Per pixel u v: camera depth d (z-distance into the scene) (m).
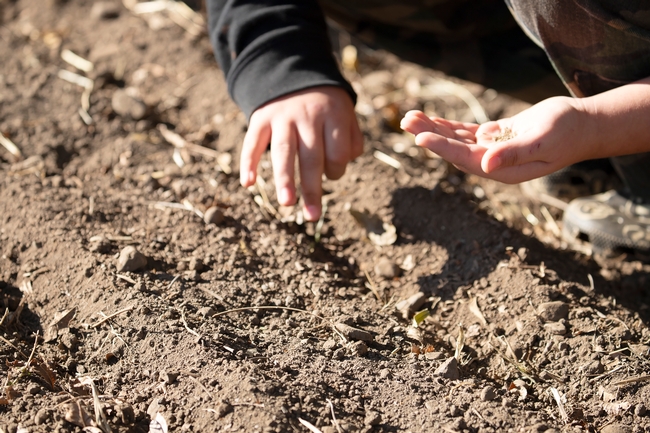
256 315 0.92
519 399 0.88
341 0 1.08
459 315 0.94
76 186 1.05
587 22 0.90
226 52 1.01
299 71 0.97
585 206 1.05
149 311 0.90
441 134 0.90
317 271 0.97
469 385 0.88
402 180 1.07
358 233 1.02
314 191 0.95
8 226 0.99
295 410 0.85
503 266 0.96
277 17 0.99
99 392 0.87
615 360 0.90
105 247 0.96
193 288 0.93
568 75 0.95
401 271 0.98
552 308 0.93
